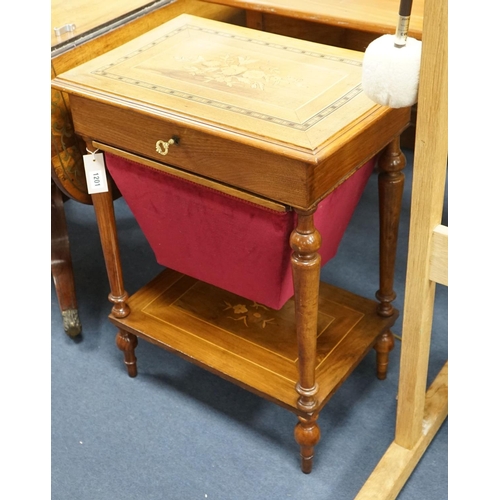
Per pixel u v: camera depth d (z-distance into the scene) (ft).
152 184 5.04
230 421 5.88
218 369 5.44
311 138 4.04
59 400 6.15
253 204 4.52
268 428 5.80
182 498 5.30
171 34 5.49
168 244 5.56
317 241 4.32
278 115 4.31
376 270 7.29
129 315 5.96
